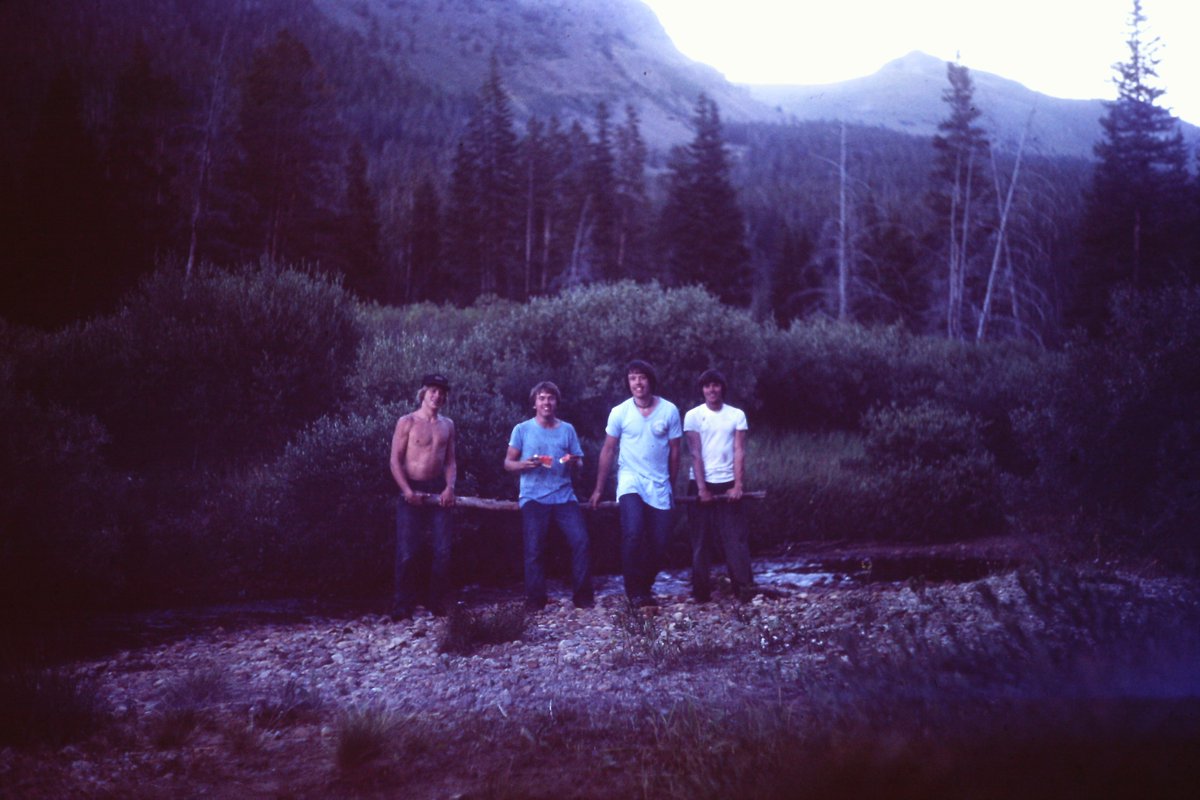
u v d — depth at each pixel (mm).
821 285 61219
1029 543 9422
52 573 8852
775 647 5703
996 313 44875
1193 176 45750
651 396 8406
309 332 13672
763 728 3670
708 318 18703
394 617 8305
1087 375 9711
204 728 4758
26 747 4277
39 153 33750
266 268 14484
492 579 10852
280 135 47719
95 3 84875
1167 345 9188
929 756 2891
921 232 58250
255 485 11312
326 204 51844
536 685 5324
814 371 21719
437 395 8492
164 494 11062
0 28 68812
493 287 71375
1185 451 8578
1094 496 9188
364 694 5422
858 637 4828
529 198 74500
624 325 18172
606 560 11891
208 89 44781
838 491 13945
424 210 74562
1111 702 2939
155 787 3871
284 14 174625
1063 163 72875
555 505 8508
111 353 12906
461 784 3764
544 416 8539
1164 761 2641
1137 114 45594
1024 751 2816
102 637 7789
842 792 2920
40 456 9234
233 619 8672
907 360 23172
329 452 10562
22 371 12523
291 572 10281
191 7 97000
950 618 5590
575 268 63781
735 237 63625
